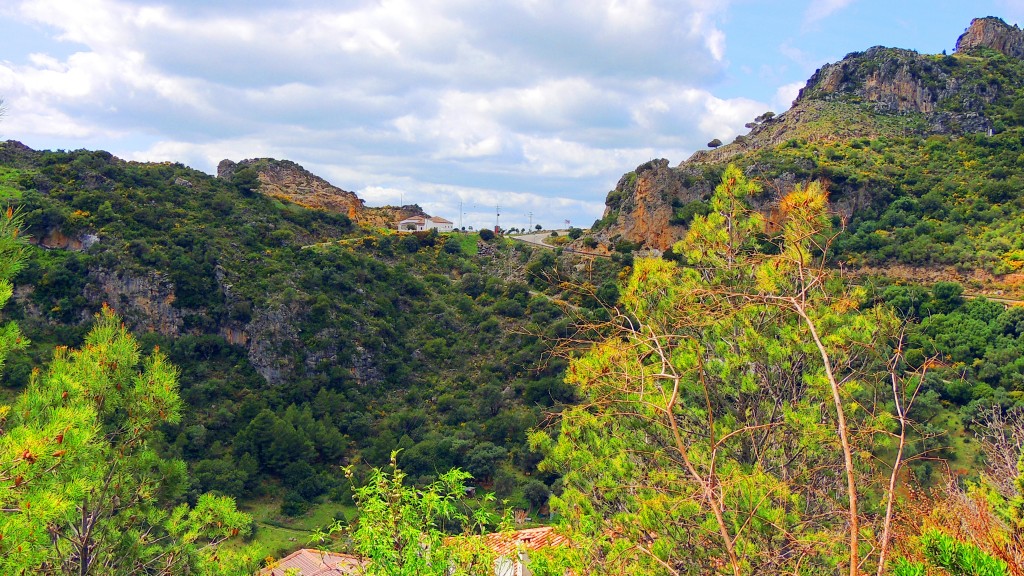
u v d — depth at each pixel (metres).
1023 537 6.65
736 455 8.87
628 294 8.75
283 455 43.41
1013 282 48.41
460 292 68.94
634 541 7.32
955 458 18.06
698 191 72.56
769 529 6.74
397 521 8.87
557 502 8.80
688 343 7.53
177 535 10.58
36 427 7.32
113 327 10.30
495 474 40.16
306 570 19.12
